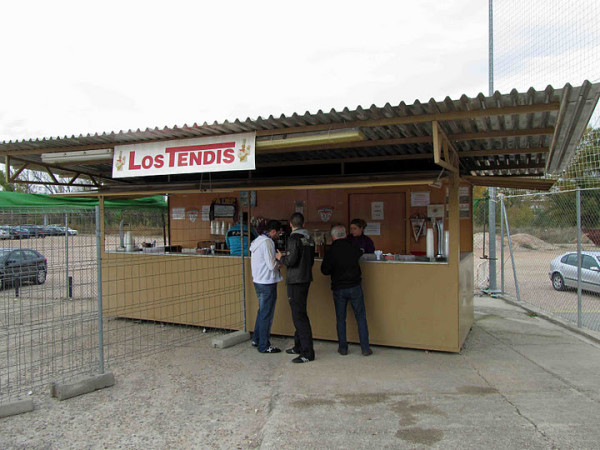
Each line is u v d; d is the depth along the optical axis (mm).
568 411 3834
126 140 5605
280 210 7539
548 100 3857
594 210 8969
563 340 6254
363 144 5422
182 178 8398
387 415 3812
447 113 4277
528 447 3230
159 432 3568
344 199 7160
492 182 6988
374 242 6988
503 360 5289
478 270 12445
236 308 6504
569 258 10758
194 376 4812
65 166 7730
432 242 5719
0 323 6105
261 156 6934
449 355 5469
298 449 3279
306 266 5270
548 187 7012
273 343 6105
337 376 4770
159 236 8664
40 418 3822
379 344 5758
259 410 3951
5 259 4469
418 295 5566
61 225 4773
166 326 7047
